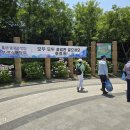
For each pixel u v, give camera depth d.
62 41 34.22
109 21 26.72
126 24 26.05
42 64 20.20
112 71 23.47
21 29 28.69
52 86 16.47
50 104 11.55
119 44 30.05
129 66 11.95
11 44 17.45
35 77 18.70
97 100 12.27
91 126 8.60
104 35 27.52
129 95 11.97
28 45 18.30
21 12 25.92
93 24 32.84
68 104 11.49
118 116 9.70
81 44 34.19
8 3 22.66
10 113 10.20
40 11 27.41
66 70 20.20
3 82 16.91
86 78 20.62
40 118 9.48
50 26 31.56
